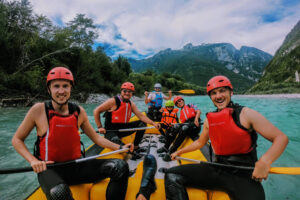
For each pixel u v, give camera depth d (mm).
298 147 3869
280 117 7719
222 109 1369
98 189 1379
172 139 2707
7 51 13352
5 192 2213
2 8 13812
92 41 21547
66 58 17672
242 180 1166
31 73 13023
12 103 11133
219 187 1281
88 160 1388
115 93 23047
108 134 2566
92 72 20875
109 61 26859
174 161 2316
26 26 15680
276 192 2193
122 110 2693
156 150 2854
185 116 3254
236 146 1235
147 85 36094
